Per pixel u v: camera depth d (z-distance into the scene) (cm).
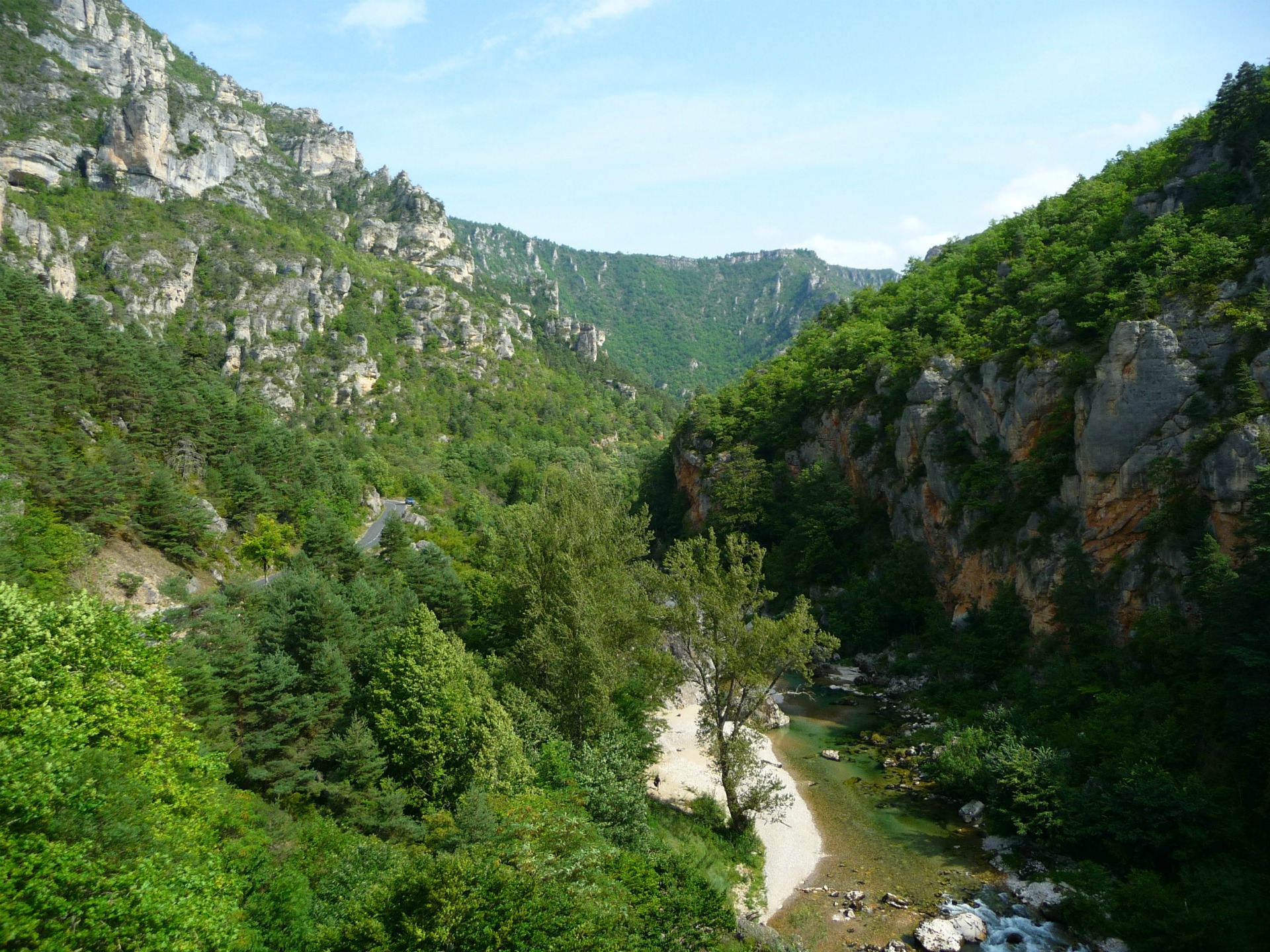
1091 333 5700
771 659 3800
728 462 9294
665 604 4434
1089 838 3506
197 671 3195
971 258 8769
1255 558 3850
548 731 3744
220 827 2580
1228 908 2792
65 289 13125
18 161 15825
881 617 6819
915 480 6981
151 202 17338
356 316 18375
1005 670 5322
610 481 14300
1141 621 4344
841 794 4372
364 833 3089
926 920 3150
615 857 2527
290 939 2203
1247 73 5959
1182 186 6184
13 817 1616
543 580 4553
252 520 7556
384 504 11619
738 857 3631
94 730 2175
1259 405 4356
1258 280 4753
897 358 7950
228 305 16488
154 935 1627
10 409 5631
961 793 4234
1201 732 3653
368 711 3709
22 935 1451
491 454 16138
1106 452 4991
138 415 7512
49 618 2409
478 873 2039
